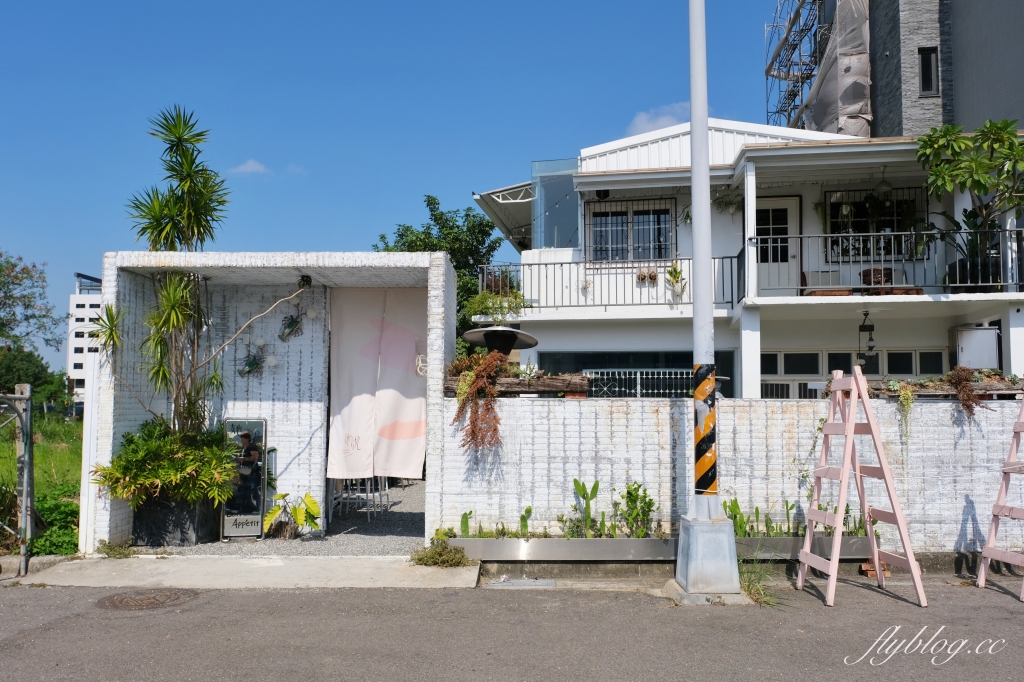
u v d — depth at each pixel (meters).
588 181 12.41
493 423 7.51
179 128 8.41
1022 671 4.72
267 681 4.51
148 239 8.44
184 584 6.67
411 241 20.66
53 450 15.02
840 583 6.96
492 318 12.36
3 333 34.03
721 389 12.86
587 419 7.59
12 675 4.61
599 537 7.33
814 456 7.50
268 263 7.92
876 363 12.65
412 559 7.38
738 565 6.85
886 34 16.72
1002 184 10.19
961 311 11.70
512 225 17.09
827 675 4.64
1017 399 7.95
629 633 5.45
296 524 8.76
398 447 8.82
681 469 7.50
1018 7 13.12
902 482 7.45
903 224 12.52
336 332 9.02
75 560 7.48
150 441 7.86
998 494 7.11
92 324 8.27
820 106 18.20
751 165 11.16
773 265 12.87
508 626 5.59
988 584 6.89
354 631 5.46
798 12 21.14
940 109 15.55
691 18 6.85
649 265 12.98
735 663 4.84
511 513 7.57
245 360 8.94
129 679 4.54
